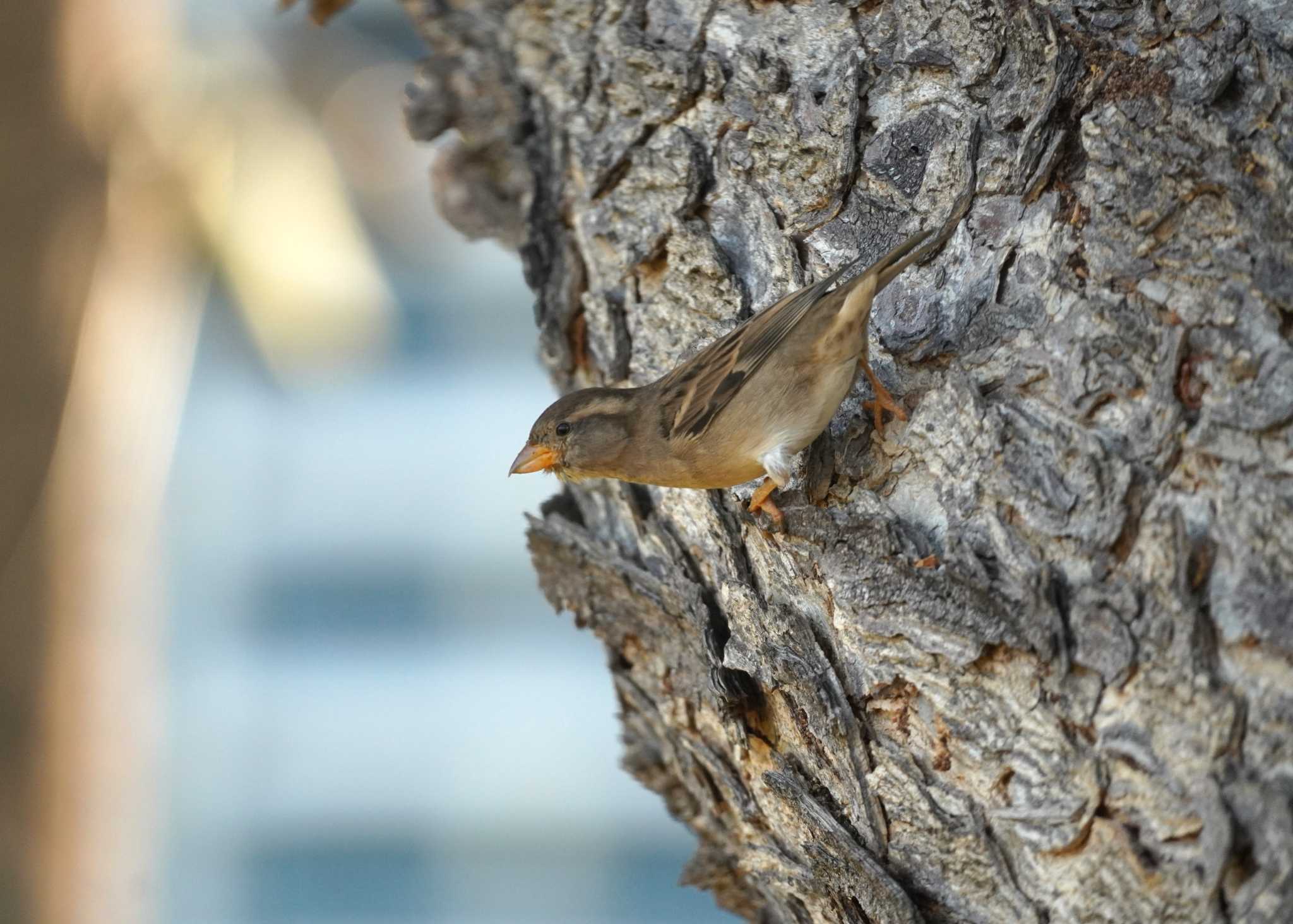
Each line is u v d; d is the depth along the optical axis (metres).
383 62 14.12
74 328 12.75
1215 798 5.27
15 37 12.05
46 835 13.03
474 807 16.89
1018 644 5.81
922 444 6.47
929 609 6.03
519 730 17.09
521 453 7.70
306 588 17.36
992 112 6.85
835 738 6.32
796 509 6.59
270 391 16.97
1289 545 5.40
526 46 8.96
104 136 12.49
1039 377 6.26
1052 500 5.94
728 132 7.84
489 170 9.41
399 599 17.38
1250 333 5.75
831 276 6.79
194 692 16.78
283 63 13.16
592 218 8.24
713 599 7.11
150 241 12.77
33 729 12.91
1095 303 6.17
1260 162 6.02
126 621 13.79
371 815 16.81
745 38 7.95
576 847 16.81
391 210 14.52
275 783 16.91
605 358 8.20
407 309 17.25
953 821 5.97
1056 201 6.54
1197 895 5.27
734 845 7.55
